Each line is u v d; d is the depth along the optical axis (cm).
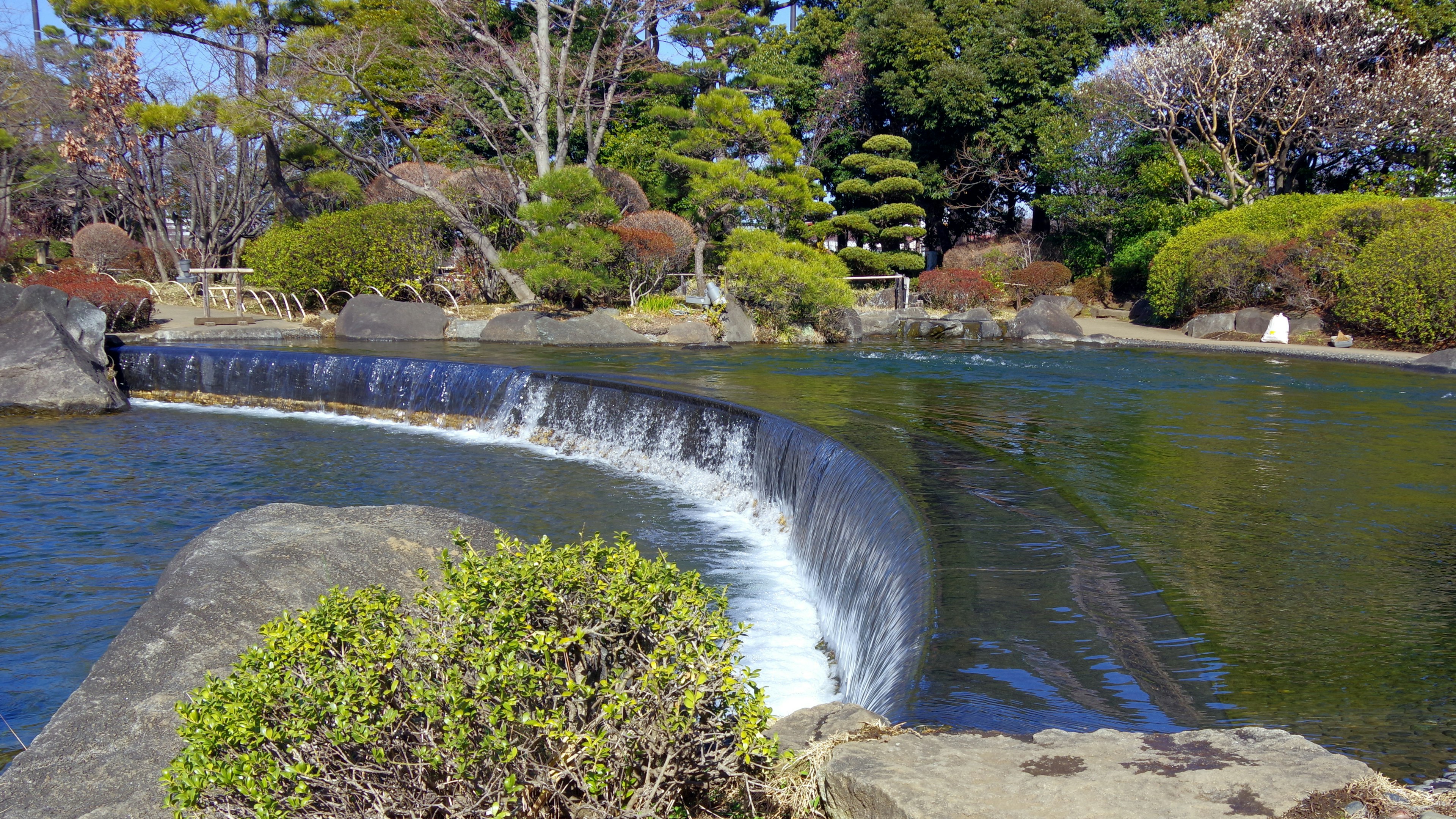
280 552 507
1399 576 541
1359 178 2989
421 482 1085
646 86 3206
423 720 259
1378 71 2703
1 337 1543
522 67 2906
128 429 1391
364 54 2608
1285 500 734
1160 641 428
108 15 2750
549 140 3472
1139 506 709
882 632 509
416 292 2430
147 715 387
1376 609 484
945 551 546
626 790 268
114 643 443
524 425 1395
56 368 1516
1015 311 2994
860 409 1198
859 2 3853
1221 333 2412
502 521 930
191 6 2670
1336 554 587
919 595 482
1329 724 349
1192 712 354
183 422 1467
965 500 669
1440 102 2562
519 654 269
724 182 2386
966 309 2898
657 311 2380
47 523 898
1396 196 2562
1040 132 3428
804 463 870
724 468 1070
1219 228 2603
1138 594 495
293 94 2506
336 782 243
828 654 630
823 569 737
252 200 3281
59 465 1141
